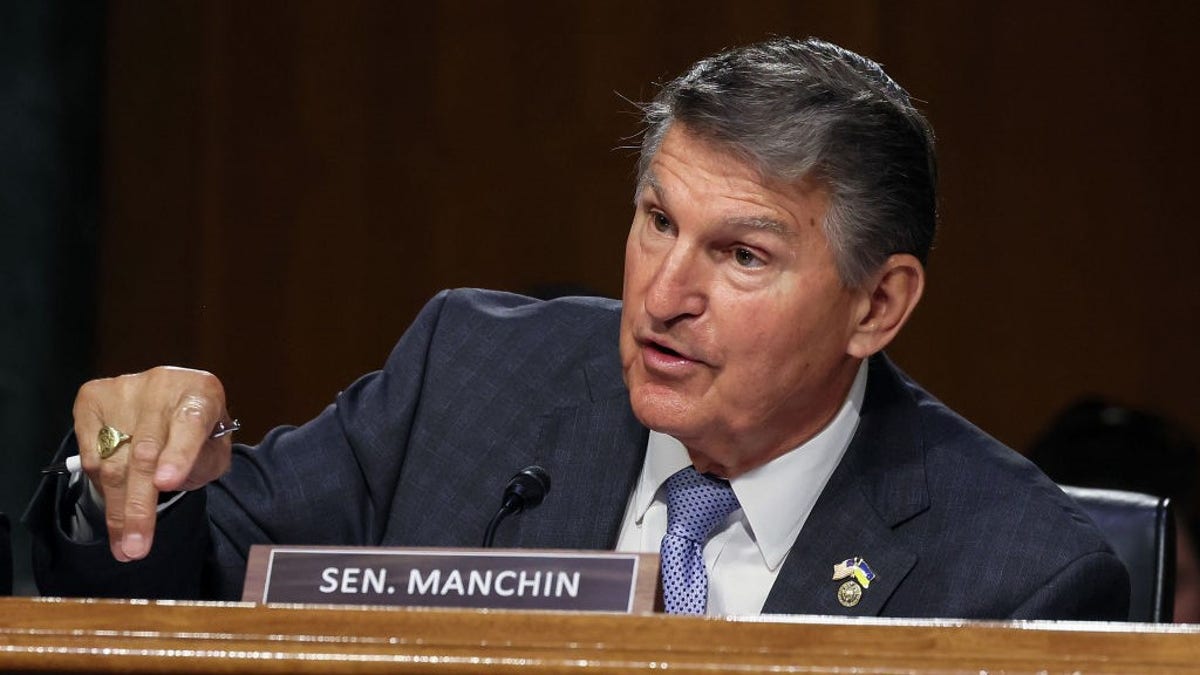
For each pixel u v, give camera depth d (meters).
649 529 3.88
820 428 3.82
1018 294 9.80
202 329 9.99
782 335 3.52
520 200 9.99
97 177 9.91
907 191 3.67
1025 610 3.64
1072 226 9.76
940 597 3.69
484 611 2.42
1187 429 9.66
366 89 10.05
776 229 3.47
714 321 3.49
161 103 10.01
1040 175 9.77
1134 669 2.31
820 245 3.54
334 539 4.10
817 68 3.61
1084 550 3.72
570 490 3.96
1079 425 6.32
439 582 2.92
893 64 9.75
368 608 2.44
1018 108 9.76
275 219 10.05
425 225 10.04
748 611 3.75
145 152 9.99
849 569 3.71
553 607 2.87
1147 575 4.65
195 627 2.45
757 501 3.77
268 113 10.05
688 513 3.81
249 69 10.05
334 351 10.05
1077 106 9.75
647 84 9.85
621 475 3.95
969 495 3.84
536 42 9.96
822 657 2.34
